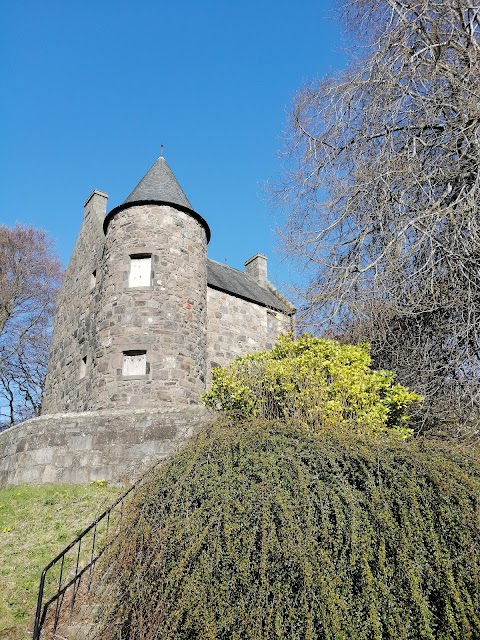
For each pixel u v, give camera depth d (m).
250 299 18.08
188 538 4.98
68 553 7.11
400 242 8.77
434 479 5.13
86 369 15.45
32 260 26.72
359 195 9.74
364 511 4.98
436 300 8.73
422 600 4.47
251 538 4.79
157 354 13.24
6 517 8.36
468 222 8.20
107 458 9.88
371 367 9.91
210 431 6.74
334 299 9.38
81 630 5.62
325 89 10.71
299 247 10.03
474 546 4.74
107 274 14.51
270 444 5.91
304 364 8.27
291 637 4.35
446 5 9.83
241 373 9.10
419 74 9.83
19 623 5.86
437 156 9.46
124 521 5.86
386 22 10.59
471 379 8.03
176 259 14.58
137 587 5.03
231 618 4.44
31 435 10.58
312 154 10.53
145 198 15.05
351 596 4.56
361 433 6.55
